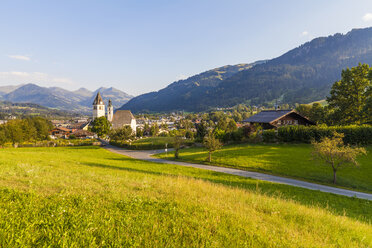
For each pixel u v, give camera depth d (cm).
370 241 720
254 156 3866
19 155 2673
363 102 5269
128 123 13500
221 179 2475
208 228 552
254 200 1009
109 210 602
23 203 576
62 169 1521
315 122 6191
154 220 560
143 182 1127
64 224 466
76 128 18275
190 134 12281
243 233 556
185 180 1420
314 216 893
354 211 1598
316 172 2917
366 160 3262
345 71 5553
